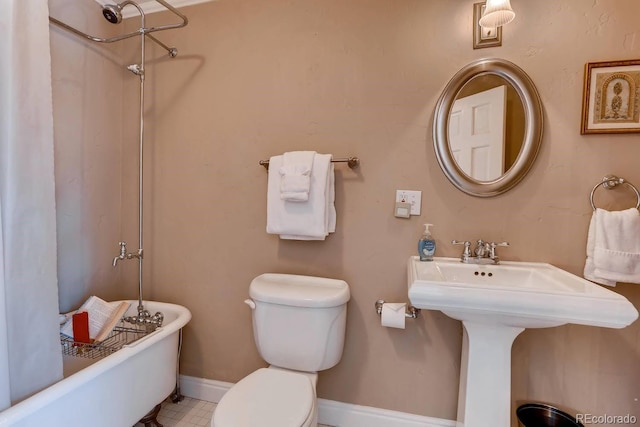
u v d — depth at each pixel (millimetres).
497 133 1339
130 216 1851
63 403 1011
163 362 1448
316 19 1532
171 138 1747
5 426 852
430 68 1410
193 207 1725
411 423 1464
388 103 1458
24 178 1006
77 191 1635
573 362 1306
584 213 1280
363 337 1512
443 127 1387
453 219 1402
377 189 1479
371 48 1472
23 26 1012
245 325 1667
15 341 979
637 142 1234
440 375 1435
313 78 1542
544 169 1311
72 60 1592
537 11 1302
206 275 1716
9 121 976
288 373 1252
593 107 1258
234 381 1692
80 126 1637
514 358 1356
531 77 1310
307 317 1326
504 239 1355
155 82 1769
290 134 1579
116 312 1483
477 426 1145
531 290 954
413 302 1020
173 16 1735
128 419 1260
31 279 1019
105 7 1409
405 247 1455
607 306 889
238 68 1642
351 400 1534
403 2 1433
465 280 1290
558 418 1279
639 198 1219
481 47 1354
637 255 1147
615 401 1273
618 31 1238
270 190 1479
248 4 1620
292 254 1591
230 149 1662
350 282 1522
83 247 1671
